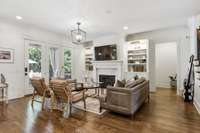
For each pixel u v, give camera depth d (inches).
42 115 126.4
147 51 229.0
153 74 239.1
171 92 233.5
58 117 121.9
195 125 105.3
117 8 137.3
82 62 306.0
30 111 136.6
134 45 242.5
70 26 201.0
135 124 107.9
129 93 118.0
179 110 139.6
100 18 167.0
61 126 104.3
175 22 182.5
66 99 132.0
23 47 200.4
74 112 134.6
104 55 269.0
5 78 178.7
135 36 253.0
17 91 192.1
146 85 170.7
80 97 140.7
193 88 168.2
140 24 191.2
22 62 199.5
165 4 128.3
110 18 167.0
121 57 252.1
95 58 282.8
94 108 145.9
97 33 244.2
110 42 262.4
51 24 191.3
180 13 149.6
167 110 140.0
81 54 306.2
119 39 252.5
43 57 229.8
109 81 264.2
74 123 109.8
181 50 208.5
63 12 148.1
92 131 96.7
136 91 128.1
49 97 147.3
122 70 250.4
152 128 101.0
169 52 283.7
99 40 276.2
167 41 220.7
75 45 297.0
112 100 128.2
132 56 248.5
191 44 179.5
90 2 124.3
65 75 275.4
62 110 139.0
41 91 149.3
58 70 258.4
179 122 111.0
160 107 150.0
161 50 293.7
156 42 231.1
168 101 174.9
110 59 260.8
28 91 206.7
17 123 109.2
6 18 167.6
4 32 177.9
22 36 198.4
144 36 243.4
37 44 219.8
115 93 126.1
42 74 227.8
